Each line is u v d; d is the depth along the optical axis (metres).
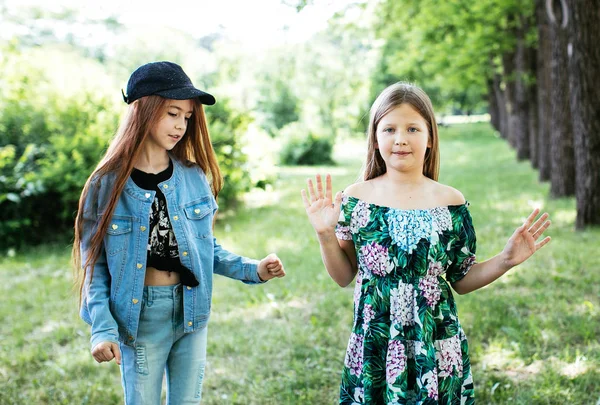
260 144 10.90
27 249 8.28
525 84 15.32
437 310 2.16
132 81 2.22
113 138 2.30
